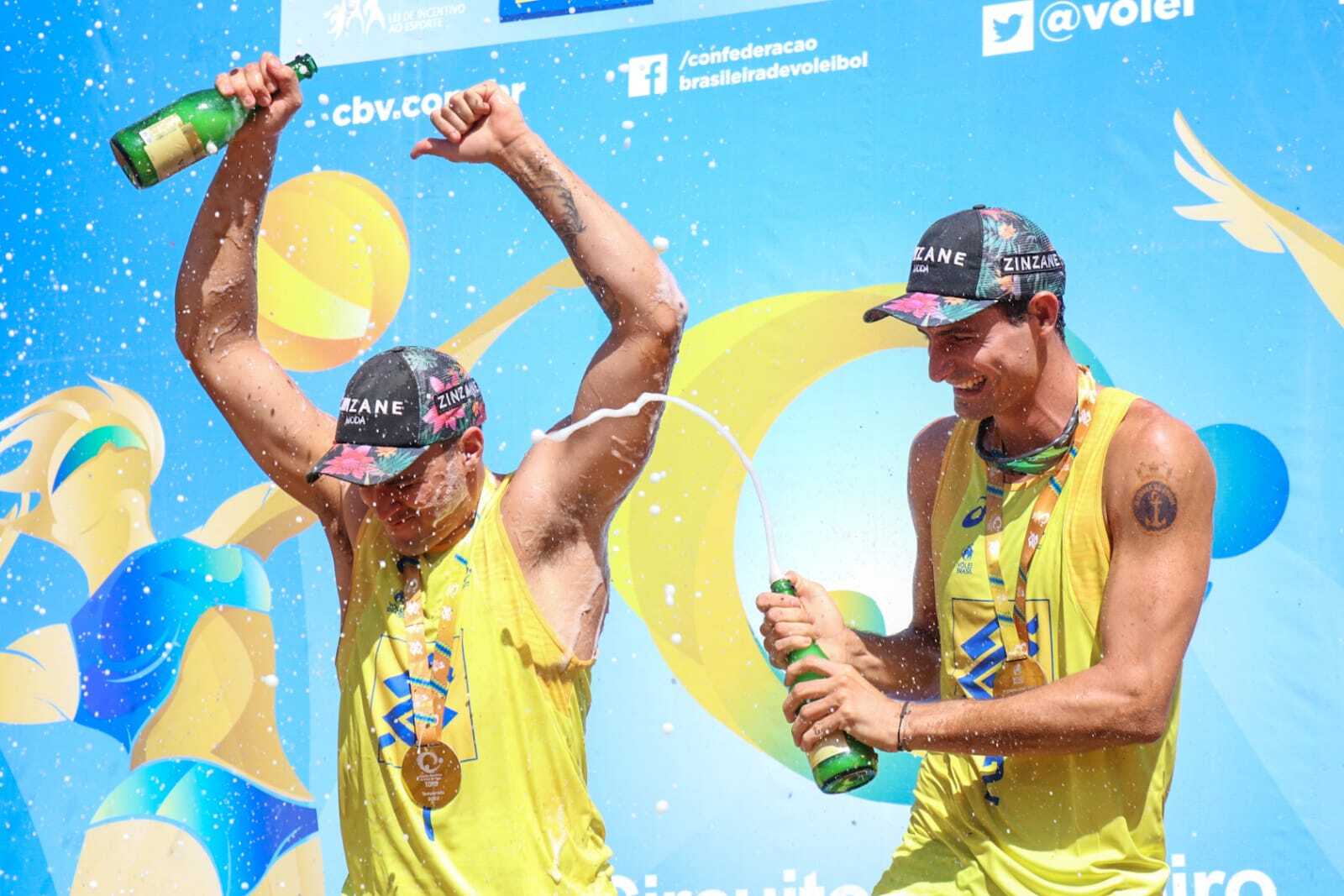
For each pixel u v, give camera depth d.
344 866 9.89
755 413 9.70
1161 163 8.97
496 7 10.69
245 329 6.74
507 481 6.27
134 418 11.00
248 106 6.36
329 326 10.70
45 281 11.38
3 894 10.43
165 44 11.42
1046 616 5.98
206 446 10.82
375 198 10.77
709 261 9.95
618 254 6.04
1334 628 8.14
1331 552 8.23
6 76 11.71
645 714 9.46
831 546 9.43
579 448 6.12
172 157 6.21
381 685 6.07
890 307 6.00
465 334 10.45
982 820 6.11
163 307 11.15
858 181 9.72
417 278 10.60
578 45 10.45
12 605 10.88
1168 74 9.04
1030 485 6.10
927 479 6.72
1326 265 8.55
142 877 10.20
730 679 9.38
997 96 9.44
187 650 10.51
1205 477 5.81
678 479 9.73
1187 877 8.13
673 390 9.85
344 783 6.19
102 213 11.38
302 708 10.20
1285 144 8.72
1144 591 5.70
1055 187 9.19
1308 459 8.37
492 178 10.57
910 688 6.62
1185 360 8.71
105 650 10.65
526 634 6.03
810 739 5.98
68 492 11.01
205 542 10.65
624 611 9.61
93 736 10.54
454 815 5.90
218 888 10.14
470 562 6.11
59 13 11.67
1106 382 8.84
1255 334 8.62
